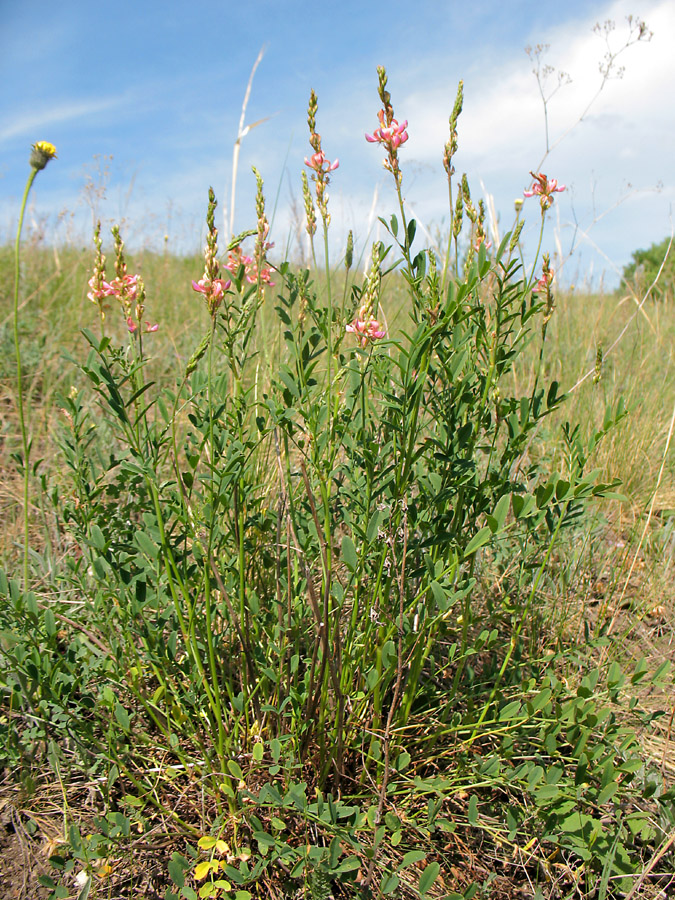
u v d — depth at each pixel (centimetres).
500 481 187
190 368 157
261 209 177
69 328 495
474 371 188
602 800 150
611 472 360
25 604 183
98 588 190
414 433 158
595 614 278
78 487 195
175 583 183
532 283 181
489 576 269
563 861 175
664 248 1029
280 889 162
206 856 165
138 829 173
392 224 154
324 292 267
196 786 185
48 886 147
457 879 168
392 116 154
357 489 171
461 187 174
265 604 208
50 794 181
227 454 175
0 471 325
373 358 177
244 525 192
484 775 164
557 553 282
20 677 170
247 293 179
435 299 153
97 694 195
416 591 199
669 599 285
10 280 570
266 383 266
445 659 228
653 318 585
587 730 157
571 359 455
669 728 197
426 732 196
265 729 192
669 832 175
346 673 178
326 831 159
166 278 679
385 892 142
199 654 196
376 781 179
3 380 405
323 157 171
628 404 388
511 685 198
